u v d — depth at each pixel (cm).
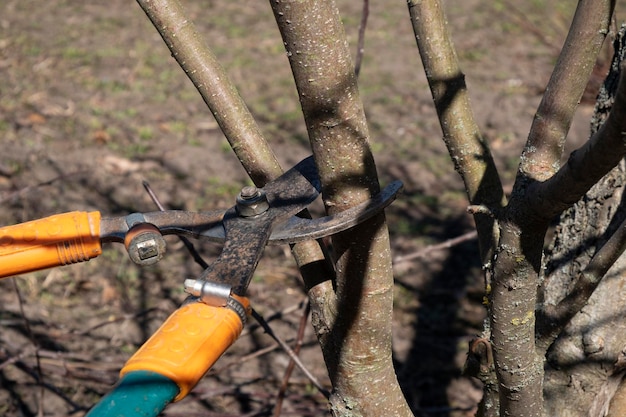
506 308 141
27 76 741
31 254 138
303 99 124
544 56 835
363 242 133
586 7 136
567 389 181
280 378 396
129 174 585
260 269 487
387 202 124
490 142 656
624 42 177
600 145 110
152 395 95
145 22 895
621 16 890
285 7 117
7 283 463
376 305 140
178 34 154
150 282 468
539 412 155
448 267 493
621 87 100
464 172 175
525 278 138
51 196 549
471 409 377
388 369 148
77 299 454
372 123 685
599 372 178
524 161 142
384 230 134
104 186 568
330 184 129
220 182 581
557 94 140
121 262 482
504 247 136
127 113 679
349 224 124
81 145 622
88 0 966
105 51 805
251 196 135
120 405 93
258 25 907
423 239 522
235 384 392
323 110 123
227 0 992
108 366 388
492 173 174
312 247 148
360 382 147
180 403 381
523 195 132
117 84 732
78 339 418
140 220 142
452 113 173
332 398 153
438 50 170
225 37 868
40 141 623
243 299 111
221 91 156
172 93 722
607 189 177
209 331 104
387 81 767
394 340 431
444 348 423
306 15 117
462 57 830
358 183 128
